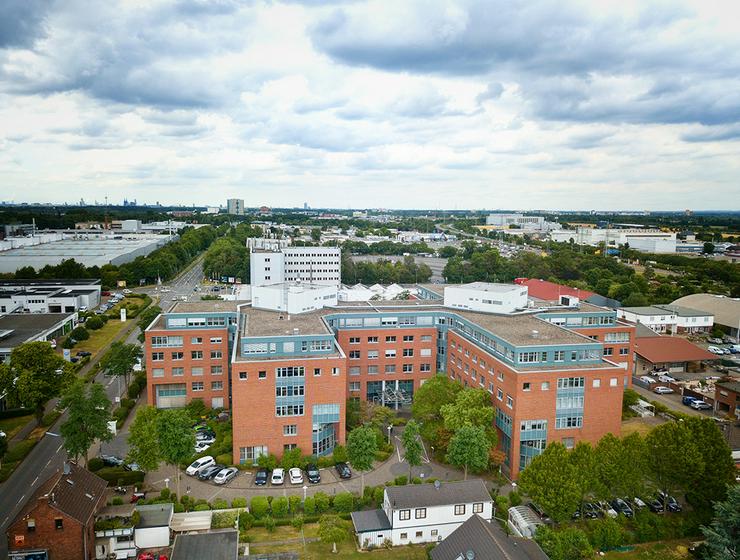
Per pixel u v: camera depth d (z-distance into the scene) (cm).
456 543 5938
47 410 10894
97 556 6309
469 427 8294
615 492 7362
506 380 8956
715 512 6481
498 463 8525
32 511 5772
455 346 11488
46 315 16588
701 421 7588
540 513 7344
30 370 9825
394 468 8969
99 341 16312
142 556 6350
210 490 8125
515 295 12419
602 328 12319
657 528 7106
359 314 11962
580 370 8750
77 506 6088
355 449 7956
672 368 14675
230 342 11450
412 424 8212
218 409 11256
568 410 8800
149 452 7588
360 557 6612
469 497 7119
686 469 7112
